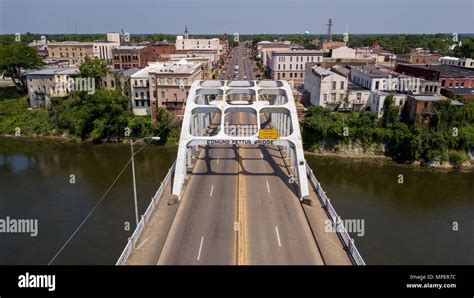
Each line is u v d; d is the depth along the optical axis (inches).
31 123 2920.8
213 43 5964.6
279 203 1203.9
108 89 3019.2
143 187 1865.2
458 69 3154.5
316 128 2447.1
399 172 2192.4
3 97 3474.4
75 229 1473.9
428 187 1975.9
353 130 2429.9
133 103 2842.0
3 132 2913.4
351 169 2224.4
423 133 2322.8
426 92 2618.1
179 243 963.3
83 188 1870.1
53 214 1596.9
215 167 1535.4
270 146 1835.6
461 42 5182.1
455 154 2261.3
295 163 1409.9
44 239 1407.5
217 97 2733.8
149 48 4534.9
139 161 2285.9
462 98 2544.3
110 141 2699.3
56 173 2094.0
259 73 4810.5
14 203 1701.5
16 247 1357.0
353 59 4183.1
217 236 998.4
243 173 1466.5
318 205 1189.1
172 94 2635.3
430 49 6200.8
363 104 2726.4
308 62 3828.7
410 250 1347.2
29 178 2016.5
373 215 1620.3
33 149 2573.8
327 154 2450.8
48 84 3125.0
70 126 2810.0
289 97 1604.3
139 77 2783.0
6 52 3373.5
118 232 1446.9
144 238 987.3
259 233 1016.9
